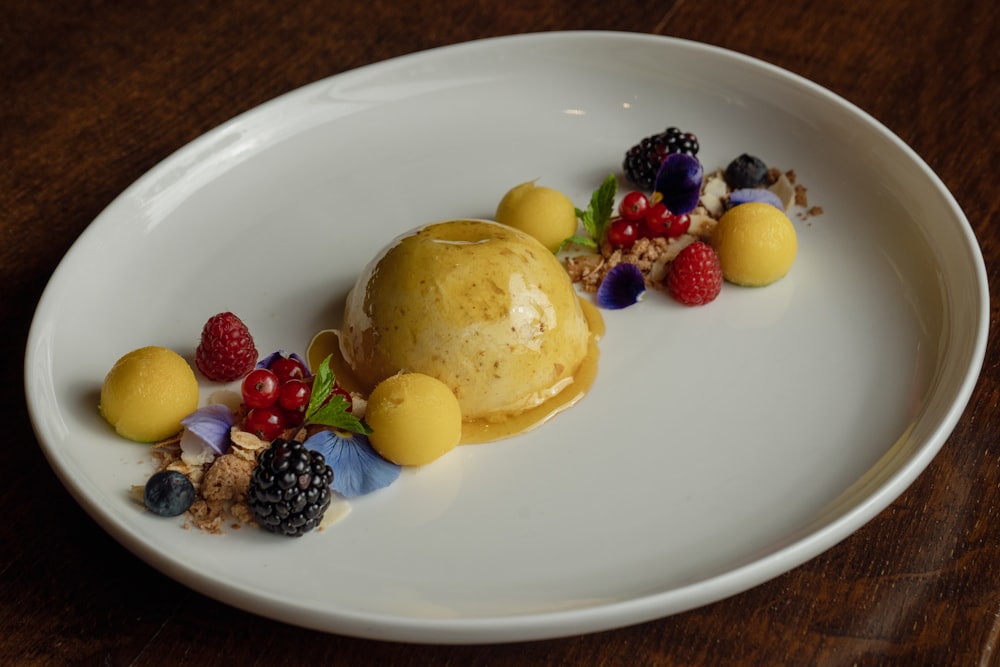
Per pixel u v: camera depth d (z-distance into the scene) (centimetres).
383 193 69
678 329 64
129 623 56
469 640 53
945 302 63
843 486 59
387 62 71
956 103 71
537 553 57
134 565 57
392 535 58
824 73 73
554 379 62
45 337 61
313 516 57
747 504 58
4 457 60
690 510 58
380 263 62
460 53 71
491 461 60
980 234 66
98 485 58
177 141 71
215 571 55
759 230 65
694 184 66
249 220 68
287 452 56
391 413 59
